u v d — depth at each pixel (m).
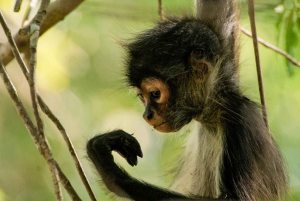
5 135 18.38
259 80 10.33
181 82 10.86
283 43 12.68
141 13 14.54
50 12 11.47
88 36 19.33
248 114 10.65
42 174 18.58
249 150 10.38
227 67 11.00
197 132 12.09
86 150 11.12
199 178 12.10
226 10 11.25
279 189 10.77
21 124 18.53
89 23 19.27
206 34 10.95
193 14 11.54
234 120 10.64
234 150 10.41
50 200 18.42
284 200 11.00
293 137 16.84
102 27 19.42
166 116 10.92
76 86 19.23
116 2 15.60
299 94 16.78
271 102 16.14
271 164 10.57
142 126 18.42
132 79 11.00
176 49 10.84
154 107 10.92
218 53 10.95
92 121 18.97
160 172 15.09
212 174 11.53
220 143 10.84
